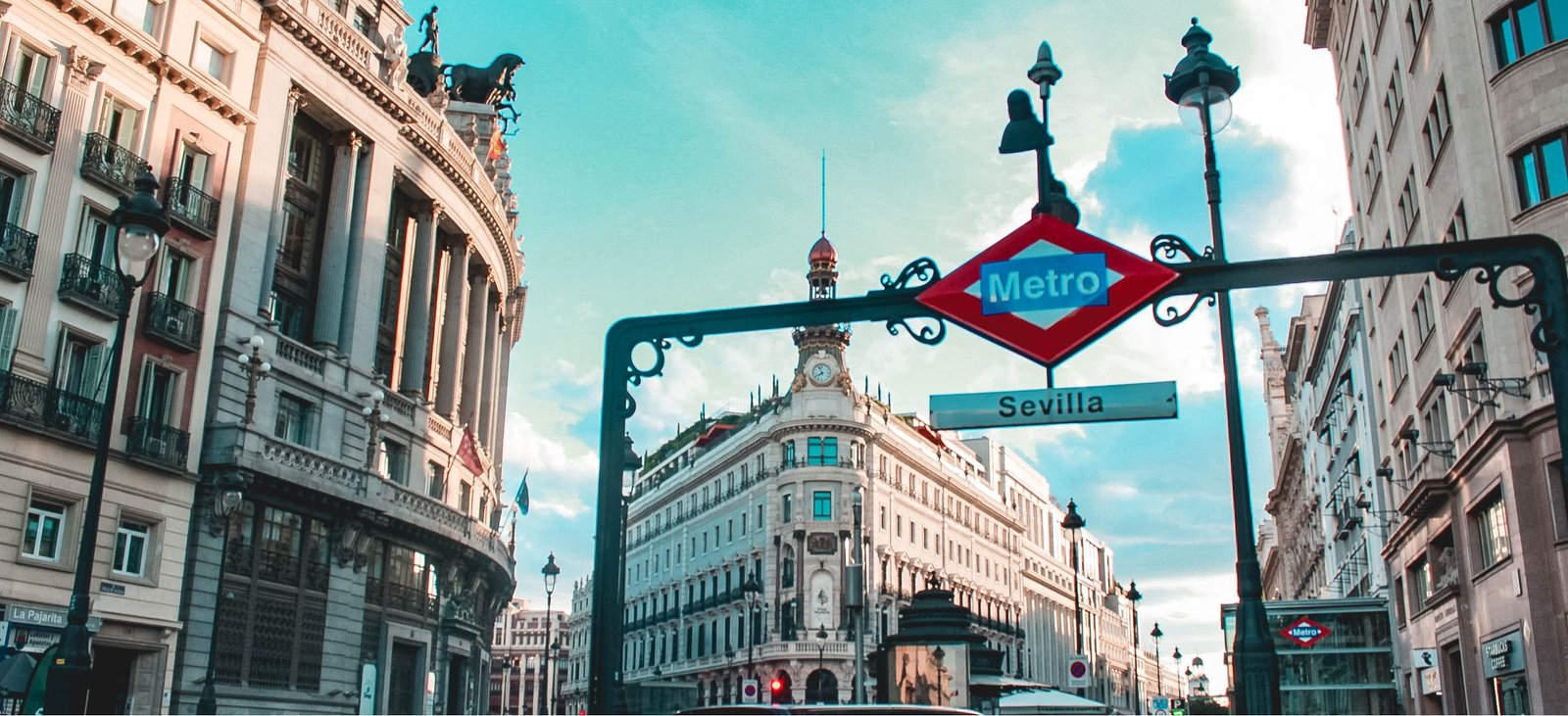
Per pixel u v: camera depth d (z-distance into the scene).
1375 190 38.44
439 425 45.34
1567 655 23.16
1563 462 6.94
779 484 77.62
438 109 47.31
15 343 27.33
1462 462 28.00
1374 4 36.44
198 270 32.94
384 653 39.72
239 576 33.28
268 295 36.06
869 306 8.02
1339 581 59.47
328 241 39.19
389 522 39.62
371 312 40.78
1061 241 7.79
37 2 28.48
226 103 34.19
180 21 33.00
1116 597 146.88
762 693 74.25
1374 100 36.94
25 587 26.61
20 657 17.17
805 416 77.31
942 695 23.12
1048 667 110.50
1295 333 70.94
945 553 88.38
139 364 30.72
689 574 91.25
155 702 29.92
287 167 38.72
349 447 38.44
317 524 36.84
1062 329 7.63
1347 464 52.53
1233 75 12.07
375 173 41.53
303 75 37.97
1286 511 95.25
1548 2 25.11
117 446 29.61
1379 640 38.88
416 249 45.69
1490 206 25.97
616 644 7.73
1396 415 38.03
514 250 59.38
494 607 56.28
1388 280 37.91
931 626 23.73
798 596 74.06
